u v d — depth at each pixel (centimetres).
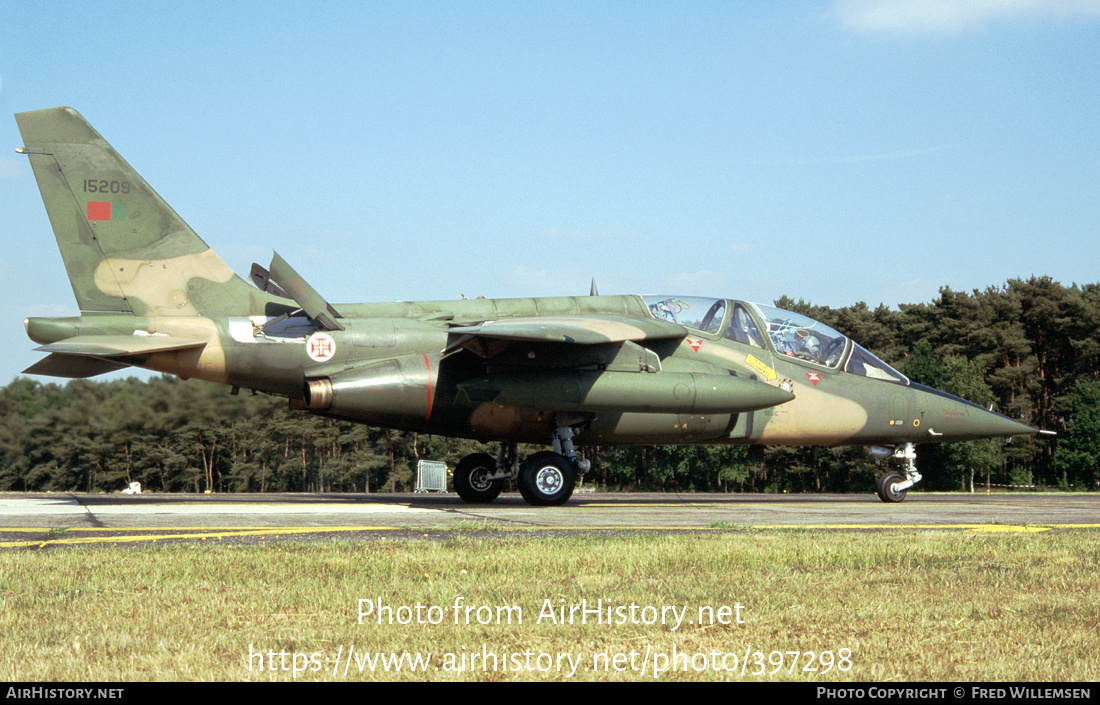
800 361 1606
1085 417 5338
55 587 609
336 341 1441
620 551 779
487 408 1463
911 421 1655
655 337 1466
